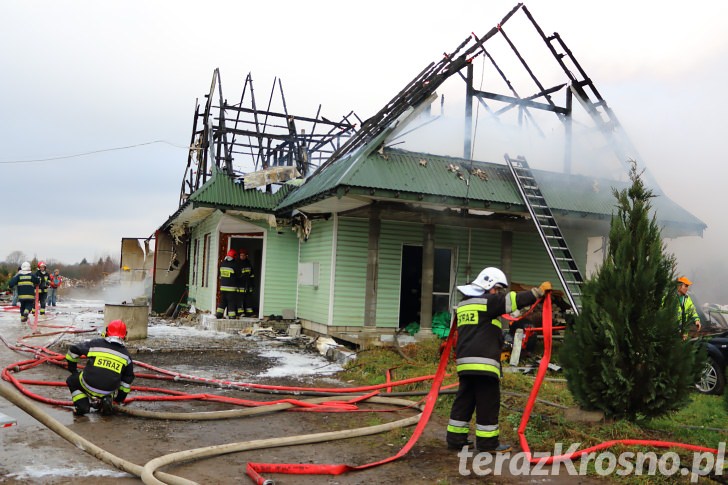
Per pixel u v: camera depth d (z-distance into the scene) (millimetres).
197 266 19484
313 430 5992
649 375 5602
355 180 10711
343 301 12672
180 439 5445
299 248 15430
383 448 5332
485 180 12180
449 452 5223
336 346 11539
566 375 6078
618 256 5891
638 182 6102
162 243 21703
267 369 9609
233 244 17297
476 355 5070
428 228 12414
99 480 4164
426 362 9820
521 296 5148
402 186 11008
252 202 15148
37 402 6609
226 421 6242
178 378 8258
